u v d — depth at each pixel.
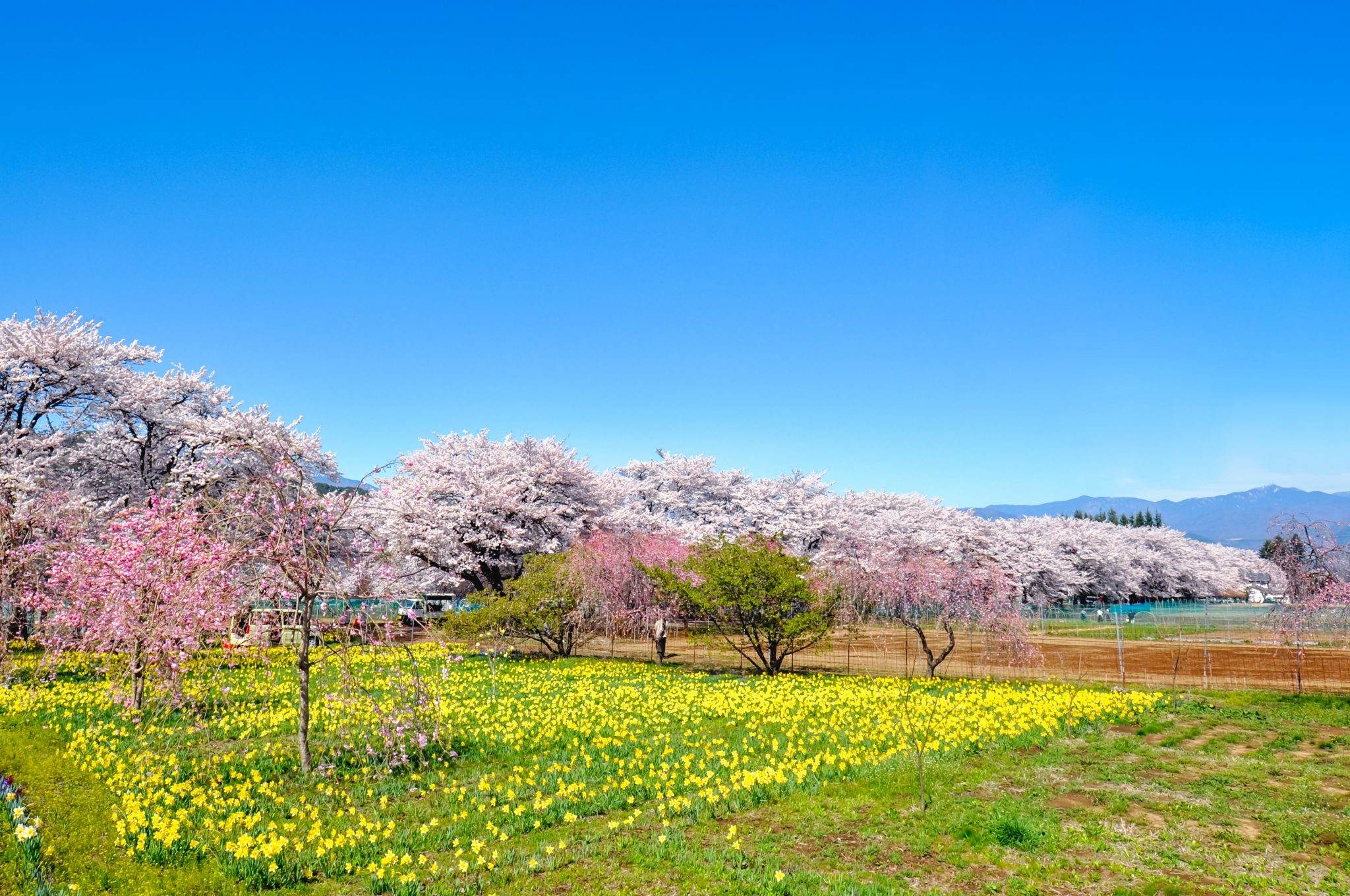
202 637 11.65
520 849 7.66
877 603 22.23
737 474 55.59
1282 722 13.91
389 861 6.82
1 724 12.99
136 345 29.97
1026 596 55.41
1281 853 7.52
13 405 26.61
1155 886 6.72
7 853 6.91
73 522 18.59
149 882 6.61
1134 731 13.13
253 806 9.03
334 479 32.25
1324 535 18.52
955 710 14.84
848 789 9.64
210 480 11.89
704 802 9.13
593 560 25.83
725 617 23.28
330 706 13.24
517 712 15.17
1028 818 8.28
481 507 34.62
